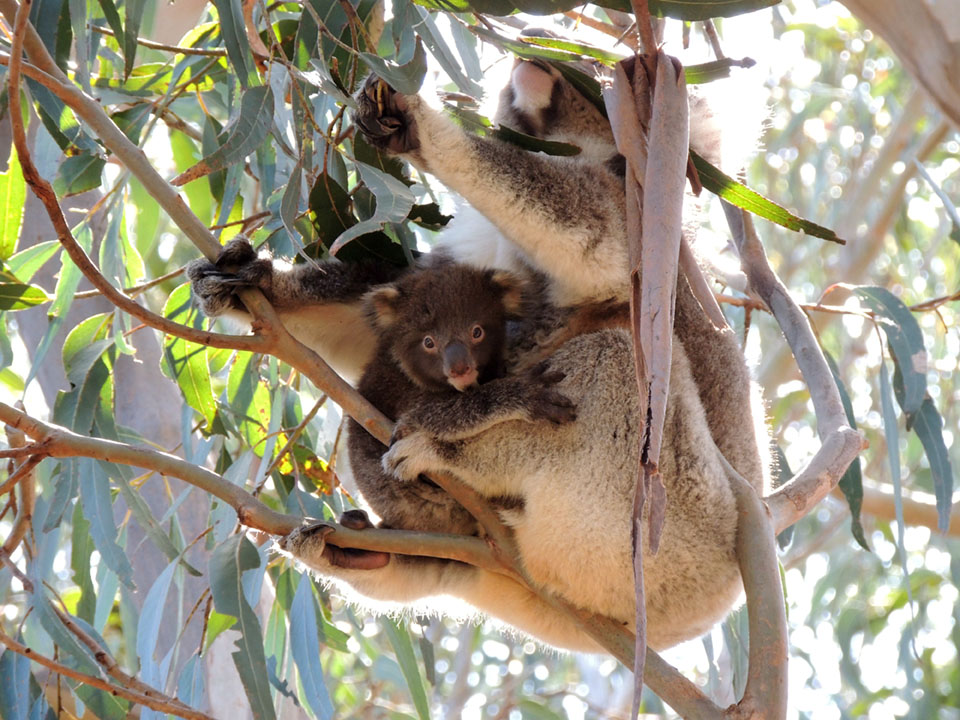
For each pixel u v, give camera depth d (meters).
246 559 5.31
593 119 6.21
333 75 5.58
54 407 6.54
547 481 4.99
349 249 5.92
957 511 11.27
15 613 8.81
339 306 5.82
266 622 7.85
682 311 5.67
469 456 5.04
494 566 5.07
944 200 7.57
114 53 8.11
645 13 4.30
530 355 5.77
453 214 6.62
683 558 5.04
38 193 4.36
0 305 5.80
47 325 8.20
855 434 5.72
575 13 7.16
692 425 5.09
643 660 3.57
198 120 8.44
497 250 6.24
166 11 7.16
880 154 12.83
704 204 7.16
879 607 12.14
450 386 5.63
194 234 5.20
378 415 5.06
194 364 6.59
